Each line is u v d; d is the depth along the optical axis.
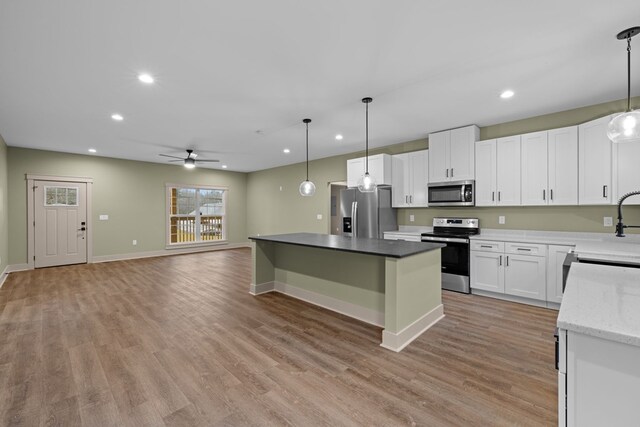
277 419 1.69
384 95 3.16
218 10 1.82
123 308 3.51
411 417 1.70
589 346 0.94
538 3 1.77
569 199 3.45
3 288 4.38
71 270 5.62
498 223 4.27
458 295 3.98
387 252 2.63
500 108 3.55
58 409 1.77
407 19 1.92
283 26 1.99
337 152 6.19
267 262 4.22
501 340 2.66
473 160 4.17
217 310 3.46
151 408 1.78
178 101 3.30
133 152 6.05
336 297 3.46
